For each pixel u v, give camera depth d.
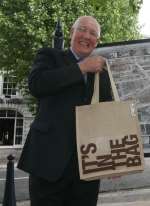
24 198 10.55
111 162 3.17
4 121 39.41
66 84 3.15
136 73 7.93
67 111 3.27
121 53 7.94
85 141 3.17
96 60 3.26
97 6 27.81
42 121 3.29
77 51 3.40
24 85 27.75
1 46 27.05
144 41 7.93
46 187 3.25
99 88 3.47
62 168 3.16
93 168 3.15
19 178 15.02
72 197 3.38
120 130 3.22
